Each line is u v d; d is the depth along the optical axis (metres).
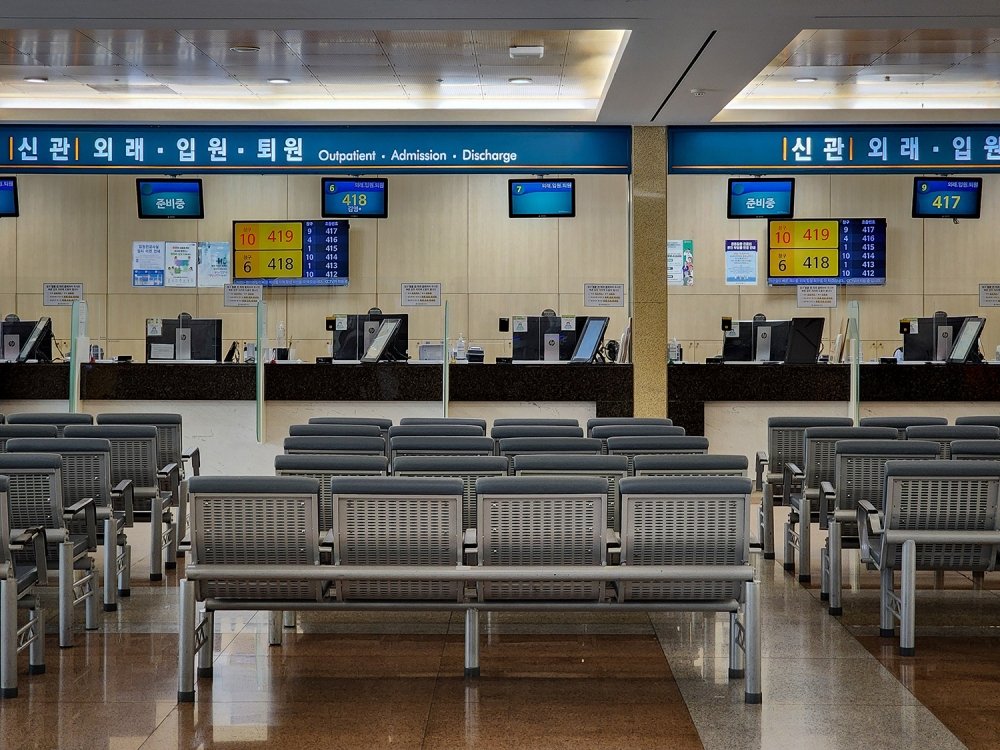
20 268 15.51
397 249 15.49
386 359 11.61
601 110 10.52
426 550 4.45
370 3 7.38
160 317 15.48
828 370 11.20
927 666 4.90
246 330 15.48
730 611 4.57
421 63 9.91
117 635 5.48
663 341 11.25
